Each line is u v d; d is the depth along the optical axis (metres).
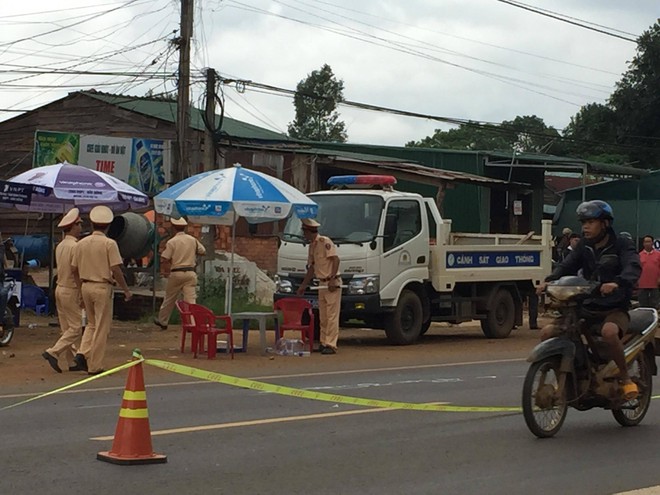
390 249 16.72
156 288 23.70
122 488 6.60
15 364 13.76
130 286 24.25
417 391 11.67
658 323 9.47
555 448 8.34
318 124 64.06
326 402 10.66
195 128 28.31
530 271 19.77
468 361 15.32
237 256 25.16
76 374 12.82
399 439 8.56
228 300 15.98
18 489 6.51
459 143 74.12
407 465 7.55
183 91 22.36
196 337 14.86
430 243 18.20
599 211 8.66
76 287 12.91
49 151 25.02
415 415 9.84
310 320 15.88
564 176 47.81
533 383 8.54
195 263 19.22
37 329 18.77
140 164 25.47
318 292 16.12
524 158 32.25
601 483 7.14
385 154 33.25
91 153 25.27
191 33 22.38
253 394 11.19
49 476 6.90
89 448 7.88
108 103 30.25
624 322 8.75
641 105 52.28
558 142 55.72
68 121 31.38
